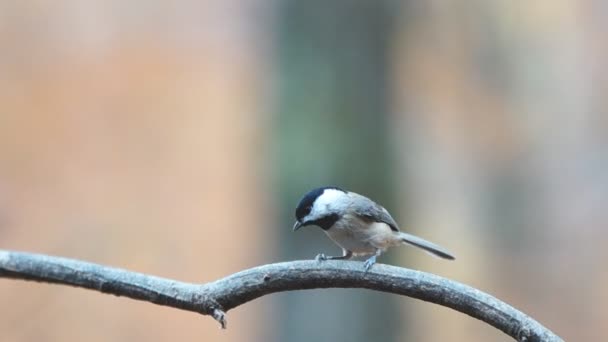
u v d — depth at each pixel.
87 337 12.96
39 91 15.29
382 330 7.90
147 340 13.34
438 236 15.74
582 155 16.16
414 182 15.49
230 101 16.14
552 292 15.13
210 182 15.46
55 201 14.42
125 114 15.67
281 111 8.06
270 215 7.97
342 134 7.90
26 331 12.64
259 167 8.88
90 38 16.02
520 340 3.26
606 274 15.14
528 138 16.20
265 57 8.95
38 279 2.98
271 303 8.12
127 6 16.39
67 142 15.11
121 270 3.09
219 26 16.94
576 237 15.67
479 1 15.61
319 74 8.02
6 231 13.89
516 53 16.03
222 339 13.53
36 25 15.70
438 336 14.20
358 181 7.87
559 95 16.25
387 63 8.19
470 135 16.12
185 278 14.48
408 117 15.71
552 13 15.99
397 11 8.32
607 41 17.03
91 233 14.29
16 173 14.48
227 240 14.98
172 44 16.48
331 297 7.89
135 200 14.90
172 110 15.96
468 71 15.86
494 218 15.99
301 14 8.11
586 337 14.46
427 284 3.32
